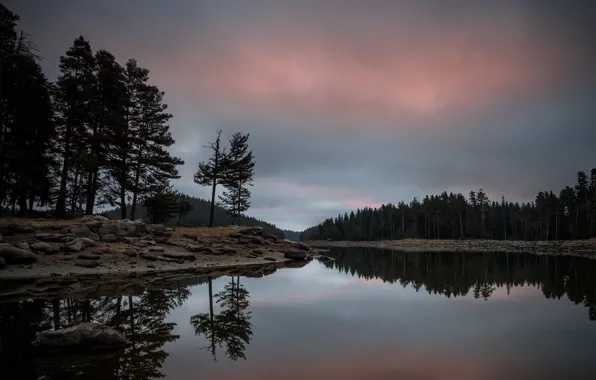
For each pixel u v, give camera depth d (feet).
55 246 66.39
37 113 100.53
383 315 35.19
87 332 23.79
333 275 74.54
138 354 22.95
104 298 41.60
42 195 112.47
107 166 113.19
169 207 129.39
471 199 379.14
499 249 232.94
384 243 366.84
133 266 67.26
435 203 392.47
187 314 34.83
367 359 22.08
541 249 213.46
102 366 20.62
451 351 23.75
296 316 34.60
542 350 23.97
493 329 29.60
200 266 77.66
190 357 22.35
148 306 37.81
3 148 96.17
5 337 26.04
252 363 21.22
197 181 156.04
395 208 478.59
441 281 64.95
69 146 117.19
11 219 89.30
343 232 507.71
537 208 343.87
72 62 112.57
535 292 50.78
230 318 33.45
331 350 23.90
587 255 153.58
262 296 45.83
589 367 20.74
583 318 33.96
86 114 108.68
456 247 276.82
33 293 44.06
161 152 125.59
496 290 53.01
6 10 99.09
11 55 98.37
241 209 182.91
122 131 118.83
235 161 158.10
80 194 130.21
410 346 24.89
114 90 119.24
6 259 56.75
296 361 21.66
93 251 69.97
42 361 21.45
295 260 112.16
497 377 19.20
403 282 63.36
